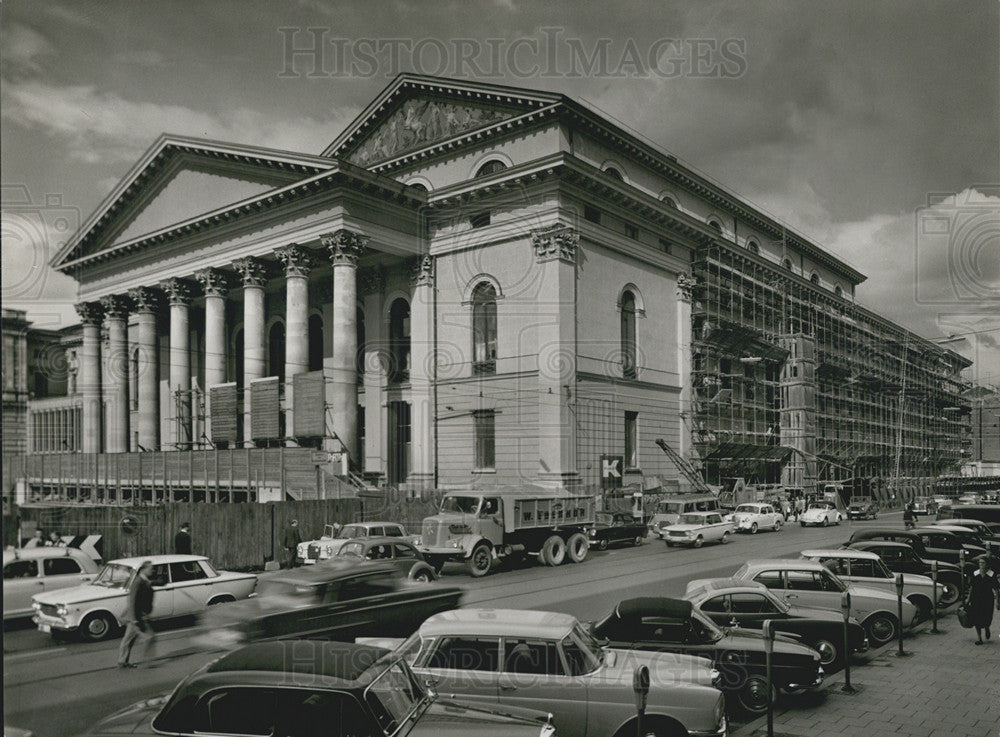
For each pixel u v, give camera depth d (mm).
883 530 18328
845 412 37500
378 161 36844
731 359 39938
